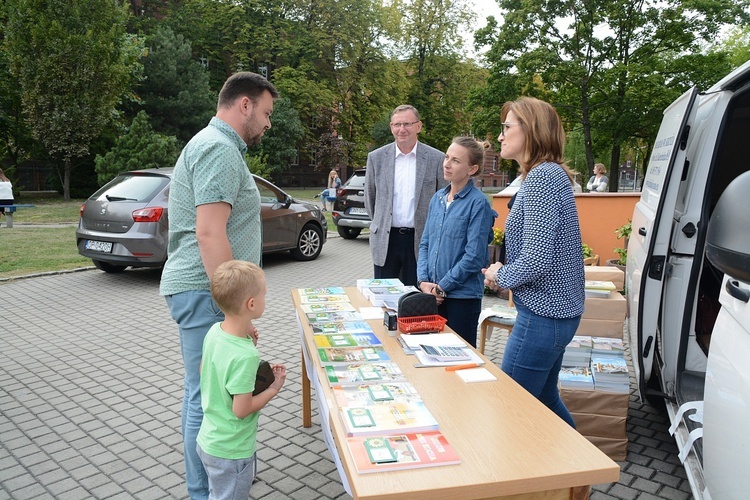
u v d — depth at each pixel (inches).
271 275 357.4
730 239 56.7
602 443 132.4
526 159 101.7
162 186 310.7
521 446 67.6
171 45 1186.0
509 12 998.4
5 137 1005.8
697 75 924.0
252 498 118.2
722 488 72.6
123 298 290.7
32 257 392.8
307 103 1416.1
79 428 149.7
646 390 131.6
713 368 79.6
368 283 150.3
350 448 65.6
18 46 874.8
